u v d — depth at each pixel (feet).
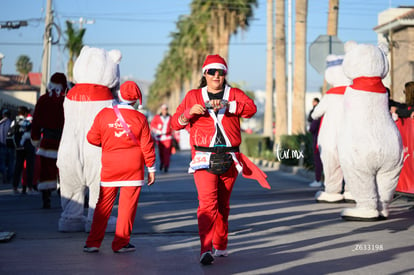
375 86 26.78
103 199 20.26
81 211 25.05
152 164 20.29
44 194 33.42
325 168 34.81
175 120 18.38
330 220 27.55
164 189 46.37
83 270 17.47
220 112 18.25
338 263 18.03
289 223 26.55
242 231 24.40
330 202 35.01
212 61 18.40
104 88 25.07
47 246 21.39
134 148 20.12
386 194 27.30
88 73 24.82
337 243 21.35
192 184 51.21
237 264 18.10
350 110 27.02
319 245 21.03
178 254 19.75
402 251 19.74
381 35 100.53
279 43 103.35
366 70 26.68
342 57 34.19
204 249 17.90
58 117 30.45
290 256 19.19
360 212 27.02
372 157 26.37
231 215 29.37
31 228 25.94
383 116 26.76
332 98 34.30
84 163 24.38
